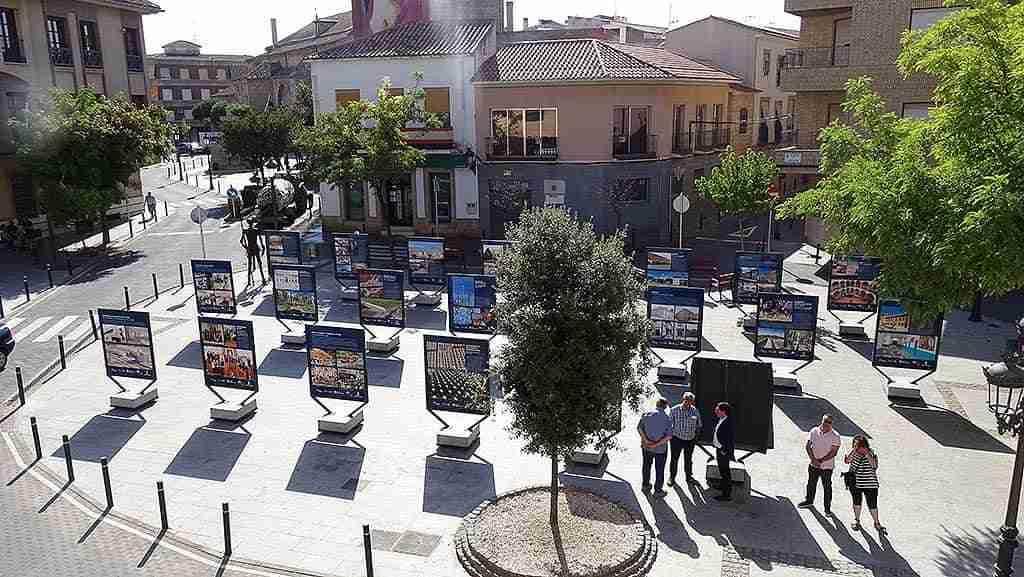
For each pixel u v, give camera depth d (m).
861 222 11.16
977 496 11.73
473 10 43.84
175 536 11.09
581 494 11.52
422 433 14.34
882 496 11.77
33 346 20.11
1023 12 11.30
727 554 10.30
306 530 11.16
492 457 13.35
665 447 11.77
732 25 42.12
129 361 15.66
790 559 10.17
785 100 47.28
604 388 9.34
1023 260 9.21
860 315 21.59
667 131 33.06
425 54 32.16
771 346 16.14
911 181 10.70
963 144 10.66
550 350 9.19
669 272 21.52
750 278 20.98
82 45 37.38
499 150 32.50
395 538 10.89
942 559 10.14
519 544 10.15
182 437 14.38
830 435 11.14
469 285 19.14
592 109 31.08
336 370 14.43
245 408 15.16
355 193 35.16
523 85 31.27
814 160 29.14
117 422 15.14
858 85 21.45
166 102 111.94
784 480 12.37
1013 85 10.41
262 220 36.91
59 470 13.22
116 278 27.23
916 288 10.78
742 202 26.81
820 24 31.05
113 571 10.25
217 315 22.20
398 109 27.33
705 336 19.64
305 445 13.94
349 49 33.94
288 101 80.19
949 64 11.42
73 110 30.22
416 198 33.81
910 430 14.06
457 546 10.48
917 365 15.47
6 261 30.33
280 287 19.98
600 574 9.55
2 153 33.91
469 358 13.48
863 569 9.93
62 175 29.77
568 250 9.20
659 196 32.94
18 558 10.59
